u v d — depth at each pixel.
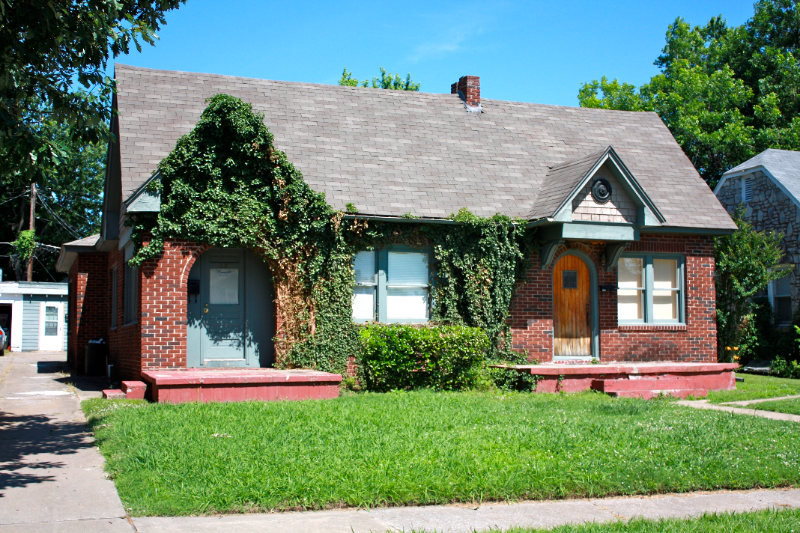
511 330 15.89
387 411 10.53
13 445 8.59
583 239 15.45
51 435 9.27
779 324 22.03
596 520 6.08
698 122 32.81
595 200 15.49
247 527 5.58
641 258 17.27
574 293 16.69
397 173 16.17
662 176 18.55
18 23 8.28
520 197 16.55
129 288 16.03
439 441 8.30
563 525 5.77
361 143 16.77
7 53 8.32
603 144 19.31
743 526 5.80
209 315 14.35
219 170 13.77
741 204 23.14
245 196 13.95
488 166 17.31
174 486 6.39
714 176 33.72
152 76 16.59
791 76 34.84
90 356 18.34
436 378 14.19
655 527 5.73
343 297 14.64
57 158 8.80
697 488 7.21
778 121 34.41
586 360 16.48
